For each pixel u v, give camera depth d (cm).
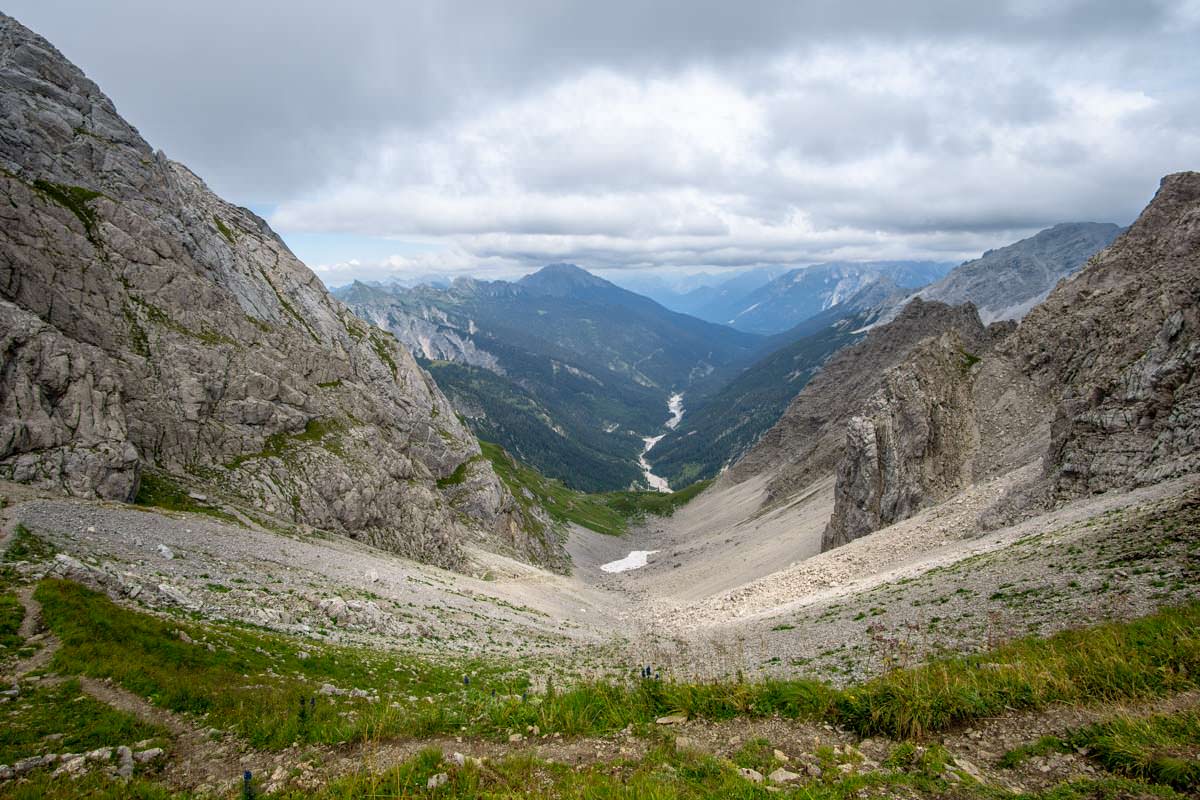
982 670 1583
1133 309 7050
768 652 3120
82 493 4322
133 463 4759
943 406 9400
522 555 11838
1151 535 2719
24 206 5428
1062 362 8862
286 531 5459
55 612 1942
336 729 1557
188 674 1889
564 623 6081
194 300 6781
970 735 1301
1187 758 1052
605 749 1395
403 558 6794
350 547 5856
